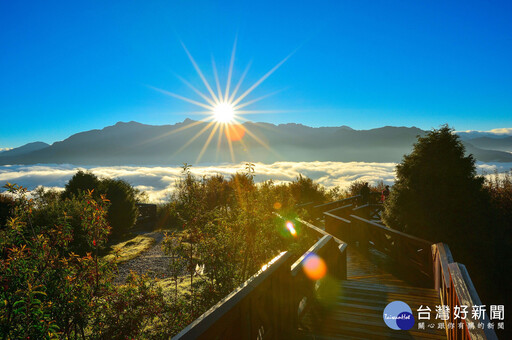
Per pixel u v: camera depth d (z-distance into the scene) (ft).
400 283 18.79
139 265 34.47
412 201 21.47
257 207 16.38
